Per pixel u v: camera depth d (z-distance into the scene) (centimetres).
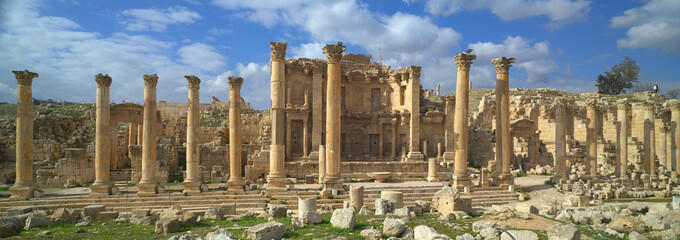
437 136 5909
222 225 2316
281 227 1905
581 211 2556
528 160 5619
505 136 3906
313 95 5675
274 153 3434
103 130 3328
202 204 3188
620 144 4528
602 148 5794
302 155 5638
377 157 6028
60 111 6134
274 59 3456
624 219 2122
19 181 3170
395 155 5916
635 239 1938
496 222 2175
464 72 3800
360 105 6212
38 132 5169
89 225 2423
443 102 6166
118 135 5103
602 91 11325
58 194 3381
